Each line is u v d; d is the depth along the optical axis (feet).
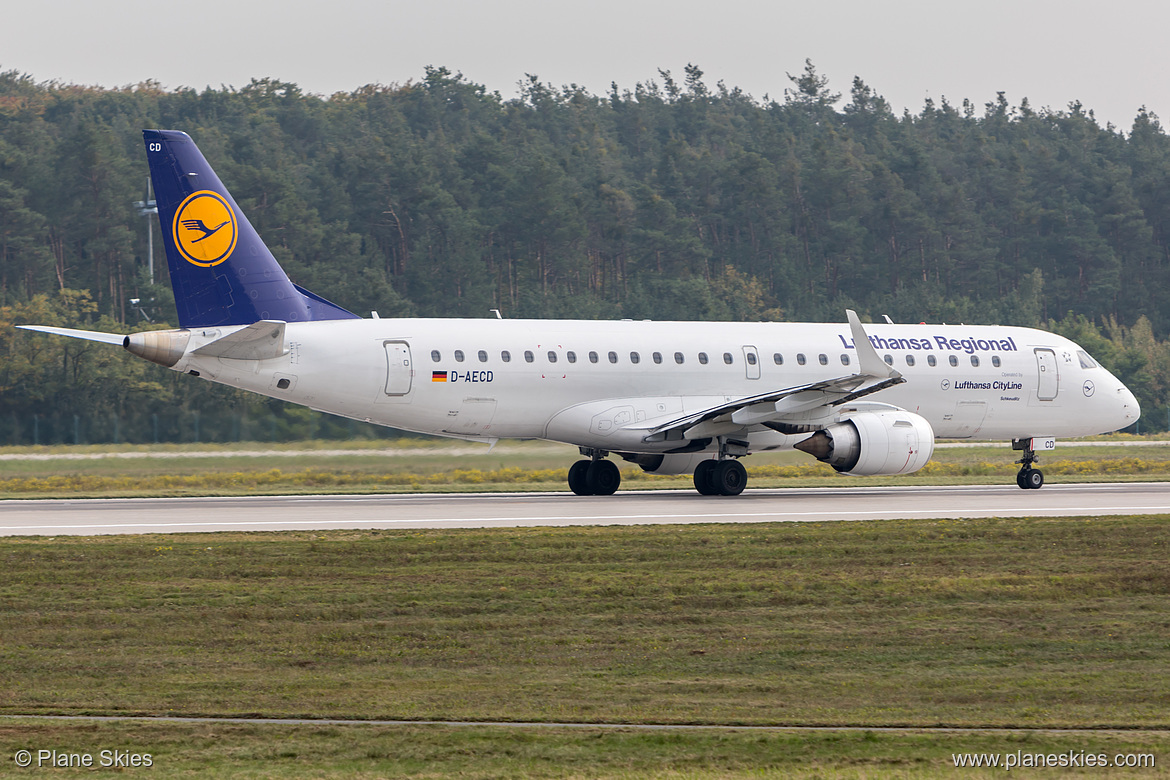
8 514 313.53
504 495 386.93
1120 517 296.10
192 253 336.29
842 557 232.32
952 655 156.87
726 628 172.65
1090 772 110.42
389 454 495.82
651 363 370.94
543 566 222.28
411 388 345.51
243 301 340.59
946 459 635.25
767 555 234.38
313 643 163.84
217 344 324.39
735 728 124.16
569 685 142.00
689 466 386.11
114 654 157.58
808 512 314.35
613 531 266.77
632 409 365.40
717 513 311.47
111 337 328.90
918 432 373.40
